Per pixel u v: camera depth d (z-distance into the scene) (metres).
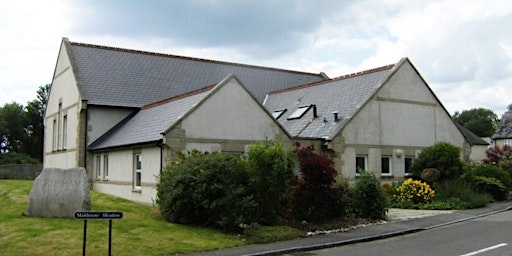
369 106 23.84
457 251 11.52
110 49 30.52
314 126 24.31
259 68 36.00
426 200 21.22
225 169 14.52
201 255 11.41
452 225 16.14
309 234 14.27
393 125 24.81
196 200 14.29
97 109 26.28
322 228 15.09
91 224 13.49
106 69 28.80
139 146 20.19
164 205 15.03
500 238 13.17
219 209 14.10
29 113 68.62
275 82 35.25
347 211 17.33
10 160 56.25
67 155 28.06
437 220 17.02
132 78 28.98
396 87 25.17
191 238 12.92
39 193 14.34
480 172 24.50
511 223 16.12
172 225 14.33
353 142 23.00
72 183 14.30
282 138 21.03
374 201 17.17
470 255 10.94
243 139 19.89
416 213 18.92
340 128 22.53
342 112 24.12
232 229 13.95
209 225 14.59
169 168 15.77
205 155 15.38
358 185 17.50
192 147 18.61
